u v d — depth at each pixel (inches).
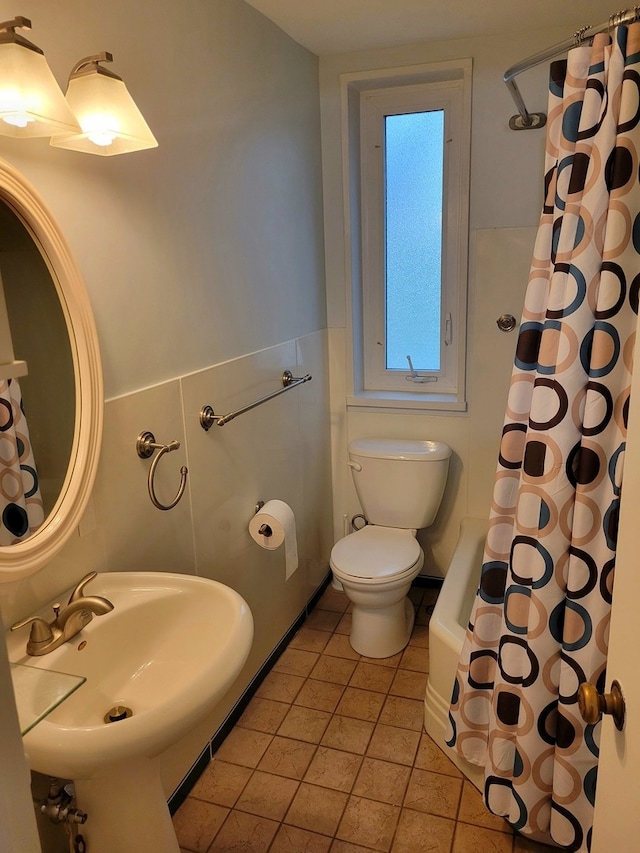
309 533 112.9
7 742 22.4
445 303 114.0
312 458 112.8
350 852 69.0
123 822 54.2
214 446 79.0
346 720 88.4
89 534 59.0
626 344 54.3
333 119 107.1
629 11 50.8
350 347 116.3
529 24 92.0
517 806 65.3
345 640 107.0
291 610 106.9
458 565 98.0
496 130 100.3
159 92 64.9
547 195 59.7
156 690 56.8
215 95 75.1
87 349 53.6
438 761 81.0
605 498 56.5
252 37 83.3
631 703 31.6
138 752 44.1
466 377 113.0
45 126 46.5
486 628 68.7
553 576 59.6
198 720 47.9
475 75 98.9
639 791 30.5
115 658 56.6
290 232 98.3
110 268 59.8
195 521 75.9
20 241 48.1
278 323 95.8
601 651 58.0
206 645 58.0
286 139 95.0
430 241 112.9
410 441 114.5
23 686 41.3
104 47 57.0
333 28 91.4
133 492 64.6
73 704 52.0
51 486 51.9
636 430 31.4
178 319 70.7
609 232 53.1
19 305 47.9
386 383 121.5
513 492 65.4
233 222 81.0
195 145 71.7
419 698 92.5
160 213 66.4
